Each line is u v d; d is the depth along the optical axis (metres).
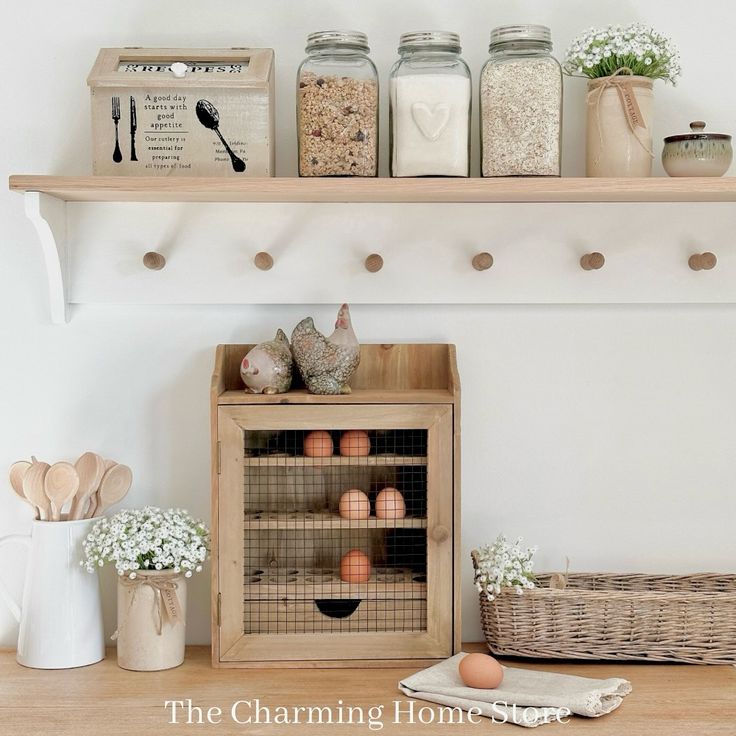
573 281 1.79
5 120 1.77
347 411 1.61
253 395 1.62
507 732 1.35
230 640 1.62
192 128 1.58
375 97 1.62
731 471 1.82
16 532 1.79
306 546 1.67
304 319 1.69
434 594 1.62
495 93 1.60
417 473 1.65
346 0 1.79
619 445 1.82
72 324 1.79
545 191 1.54
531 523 1.82
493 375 1.81
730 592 1.67
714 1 1.81
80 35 1.77
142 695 1.49
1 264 1.78
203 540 1.69
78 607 1.64
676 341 1.82
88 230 1.75
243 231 1.76
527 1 1.80
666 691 1.51
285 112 1.78
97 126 1.57
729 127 1.82
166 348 1.79
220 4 1.78
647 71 1.65
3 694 1.50
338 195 1.60
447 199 1.70
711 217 1.79
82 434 1.79
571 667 1.63
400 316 1.80
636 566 1.82
